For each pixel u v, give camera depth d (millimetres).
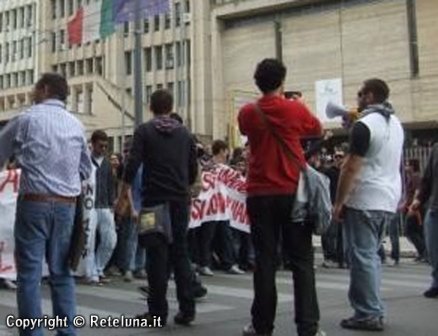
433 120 46312
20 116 5496
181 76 64500
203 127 60281
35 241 5395
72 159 5512
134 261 11086
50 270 5512
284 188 5957
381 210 6750
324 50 51844
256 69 6195
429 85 46594
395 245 14555
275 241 6102
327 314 7633
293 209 5902
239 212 12203
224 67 57281
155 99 7086
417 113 47062
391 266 14109
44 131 5422
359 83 49906
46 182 5383
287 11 53969
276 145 6004
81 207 5645
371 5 49531
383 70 48781
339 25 51125
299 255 6027
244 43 56156
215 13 57031
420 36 47094
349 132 7176
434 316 7480
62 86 5660
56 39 78562
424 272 12617
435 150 9016
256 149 6074
